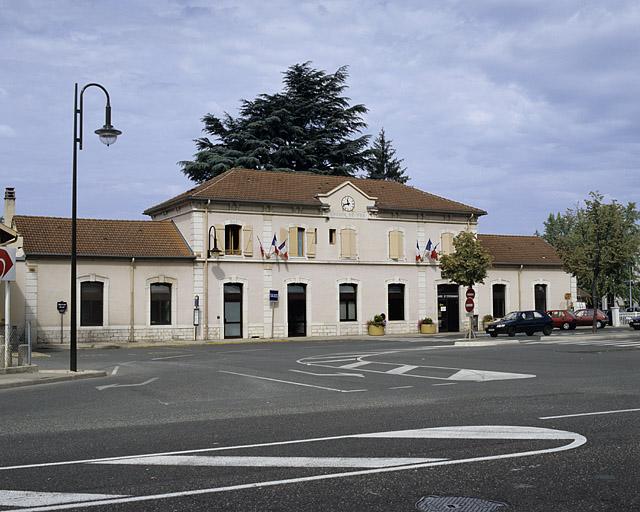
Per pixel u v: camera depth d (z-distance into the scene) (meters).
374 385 16.92
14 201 44.19
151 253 42.41
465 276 42.38
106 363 26.66
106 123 22.67
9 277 20.52
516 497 6.41
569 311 54.91
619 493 6.52
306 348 34.69
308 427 10.42
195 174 57.78
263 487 6.82
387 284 49.53
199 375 20.45
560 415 11.12
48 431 10.52
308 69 62.31
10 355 21.45
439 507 6.10
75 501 6.43
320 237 47.50
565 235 87.44
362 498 6.41
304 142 60.78
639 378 17.23
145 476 7.36
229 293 44.78
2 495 6.66
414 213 50.69
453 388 15.76
